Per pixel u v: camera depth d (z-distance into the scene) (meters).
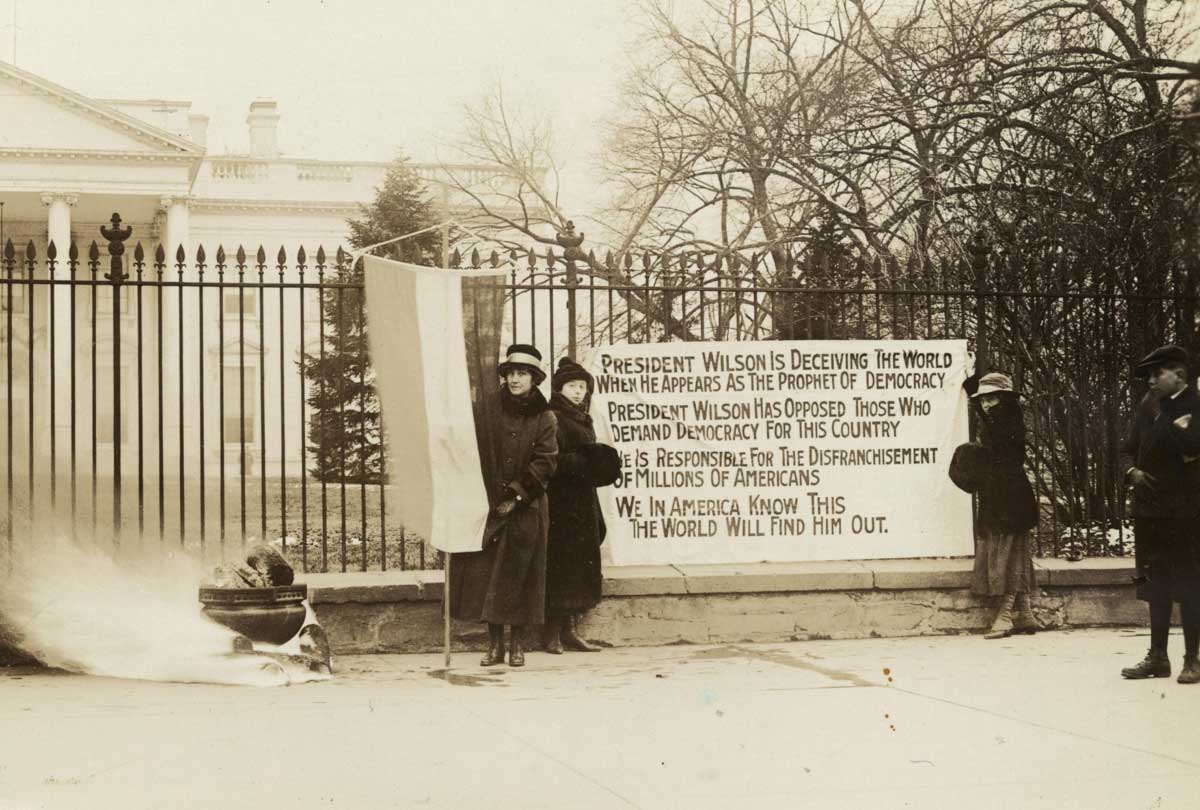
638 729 6.14
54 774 5.15
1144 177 13.01
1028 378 12.26
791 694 7.09
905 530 9.95
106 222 33.06
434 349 8.31
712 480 9.76
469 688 7.40
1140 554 7.48
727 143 20.73
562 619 8.98
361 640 8.82
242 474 8.59
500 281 8.51
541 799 4.79
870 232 15.76
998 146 14.43
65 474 19.30
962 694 7.05
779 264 17.83
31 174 30.56
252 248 32.75
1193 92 13.00
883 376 9.98
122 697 7.05
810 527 9.86
